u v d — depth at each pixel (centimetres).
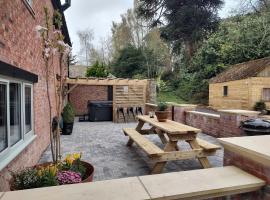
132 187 144
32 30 405
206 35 1967
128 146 555
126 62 2283
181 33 1947
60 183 219
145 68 2286
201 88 2012
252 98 1361
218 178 157
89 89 1302
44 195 133
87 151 510
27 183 206
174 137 371
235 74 1563
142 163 425
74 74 1705
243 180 153
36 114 428
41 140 475
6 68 260
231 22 1858
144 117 550
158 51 2341
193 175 162
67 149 528
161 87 2166
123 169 392
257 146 164
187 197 139
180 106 817
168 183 150
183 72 2206
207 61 2048
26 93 376
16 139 326
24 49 353
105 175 364
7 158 265
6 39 272
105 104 1084
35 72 427
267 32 1611
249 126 406
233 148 175
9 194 135
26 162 346
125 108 1045
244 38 1767
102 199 129
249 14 1652
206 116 689
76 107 1288
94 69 1409
